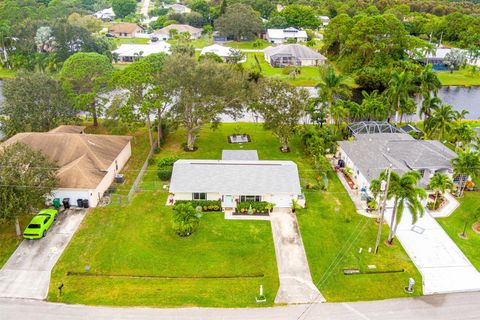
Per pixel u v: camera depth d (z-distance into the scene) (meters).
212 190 45.28
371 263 37.03
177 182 46.06
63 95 63.03
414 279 35.16
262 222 43.06
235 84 56.72
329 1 198.62
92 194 44.56
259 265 36.41
